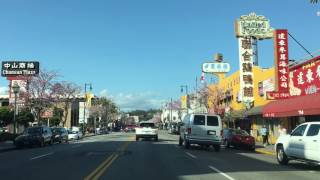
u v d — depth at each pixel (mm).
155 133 49219
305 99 31547
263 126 48406
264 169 19547
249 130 56375
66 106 72625
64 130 50781
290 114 33031
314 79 32625
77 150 31078
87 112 113125
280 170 19297
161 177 15906
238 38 51219
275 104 37375
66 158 24094
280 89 36719
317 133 19531
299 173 18219
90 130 103875
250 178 16062
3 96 87562
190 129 33125
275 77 37312
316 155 19188
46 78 67438
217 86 79125
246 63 51000
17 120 59125
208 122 33219
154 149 32188
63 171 17625
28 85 59906
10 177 15852
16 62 60969
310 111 29797
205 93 82438
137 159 23297
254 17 50656
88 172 17219
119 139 54375
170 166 19828
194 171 17938
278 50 36906
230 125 67562
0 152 32594
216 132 33094
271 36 50500
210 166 20125
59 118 81875
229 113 62938
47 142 41156
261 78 49031
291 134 21703
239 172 17953
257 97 50344
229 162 22781
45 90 61625
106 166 19500
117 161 22047
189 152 29547
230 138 38156
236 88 65000
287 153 21719
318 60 32000
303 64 34469
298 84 35344
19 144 37844
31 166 19828
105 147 34750
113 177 15742
